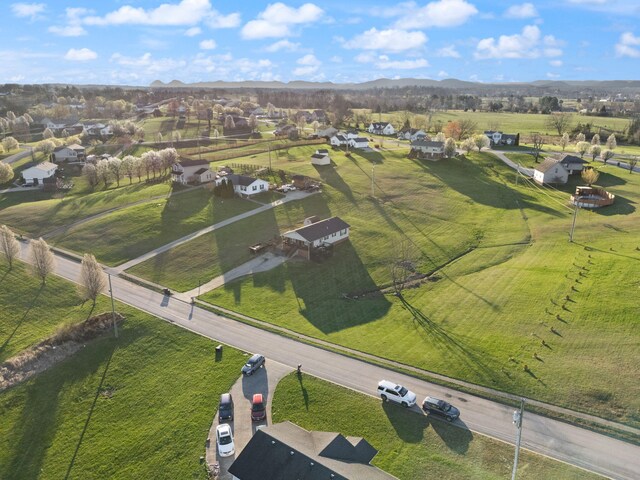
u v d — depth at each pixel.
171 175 126.56
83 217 100.88
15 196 125.75
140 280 74.81
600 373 45.38
